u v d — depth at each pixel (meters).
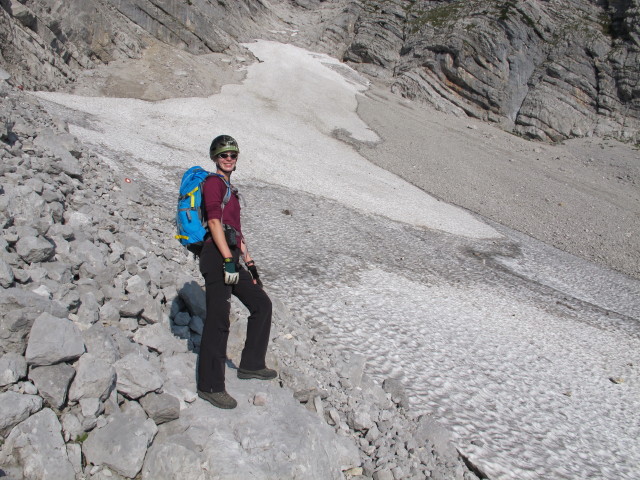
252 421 4.16
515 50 49.44
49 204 6.46
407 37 55.62
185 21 42.94
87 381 3.78
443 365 7.81
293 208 16.56
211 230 4.12
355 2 60.53
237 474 3.62
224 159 4.28
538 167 34.75
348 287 10.48
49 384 3.66
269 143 27.58
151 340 4.86
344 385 5.99
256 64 45.97
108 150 17.55
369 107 41.59
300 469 3.88
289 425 4.26
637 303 16.03
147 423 3.84
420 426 5.67
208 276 4.20
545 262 18.59
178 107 30.36
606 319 13.04
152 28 40.84
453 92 50.03
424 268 13.55
